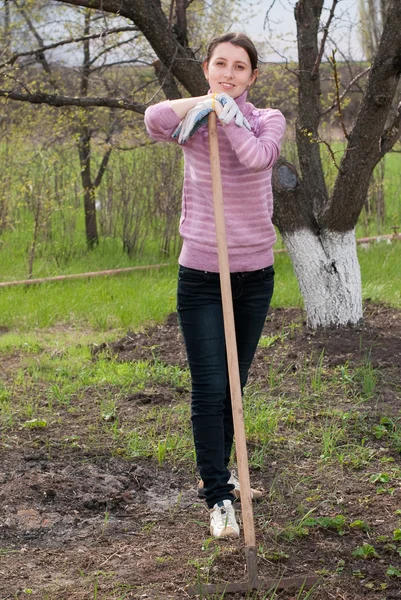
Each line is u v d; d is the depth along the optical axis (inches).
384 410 211.5
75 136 390.9
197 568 134.4
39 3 390.3
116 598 128.0
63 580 134.6
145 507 163.5
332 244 277.3
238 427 132.4
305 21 280.5
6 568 138.9
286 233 277.9
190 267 141.9
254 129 141.9
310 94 283.0
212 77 141.5
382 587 130.6
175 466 181.6
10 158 444.1
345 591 129.8
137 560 140.8
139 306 316.2
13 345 274.2
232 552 139.8
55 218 475.5
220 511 143.9
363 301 320.2
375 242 435.2
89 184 449.4
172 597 128.0
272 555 139.6
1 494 165.2
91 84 436.5
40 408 217.9
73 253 434.6
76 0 266.8
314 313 280.5
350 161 264.2
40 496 165.5
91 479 174.2
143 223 441.7
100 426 205.8
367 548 140.6
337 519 151.0
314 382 228.5
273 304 321.4
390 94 252.4
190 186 142.7
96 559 141.6
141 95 394.6
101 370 247.3
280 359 254.7
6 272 394.9
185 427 201.6
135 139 423.8
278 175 275.0
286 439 193.6
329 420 206.1
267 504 161.2
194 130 135.0
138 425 205.0
